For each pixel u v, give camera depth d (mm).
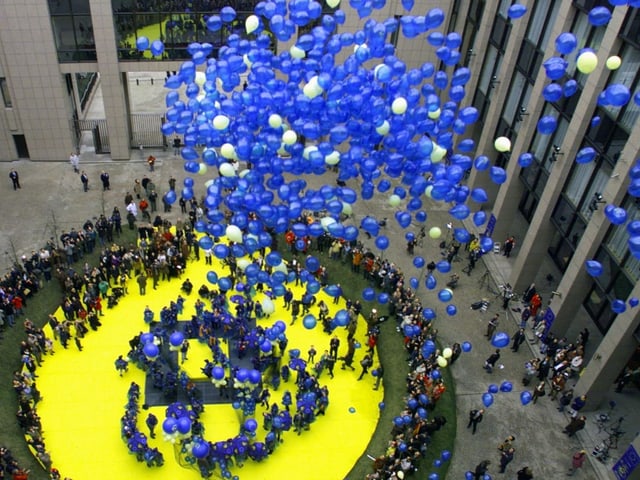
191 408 22750
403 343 26219
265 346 22562
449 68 36188
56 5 31516
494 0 31391
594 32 23859
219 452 20672
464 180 36438
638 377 25203
